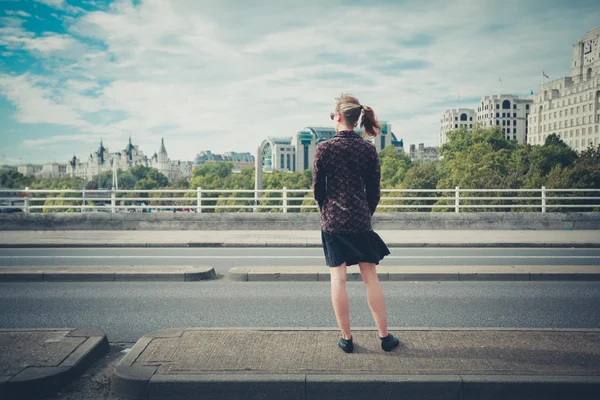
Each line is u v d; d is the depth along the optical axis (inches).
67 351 160.7
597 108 5944.9
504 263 388.5
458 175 2955.2
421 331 178.5
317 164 155.7
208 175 7795.3
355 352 156.1
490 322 215.5
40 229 637.9
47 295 270.5
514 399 132.8
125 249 484.4
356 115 158.1
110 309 240.1
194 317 225.1
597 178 2647.6
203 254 445.1
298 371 140.1
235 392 133.9
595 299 260.1
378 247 160.6
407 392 133.3
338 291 155.1
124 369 141.9
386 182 5103.3
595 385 132.6
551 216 647.1
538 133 7244.1
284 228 643.5
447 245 506.9
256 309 239.8
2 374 140.8
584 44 7578.7
